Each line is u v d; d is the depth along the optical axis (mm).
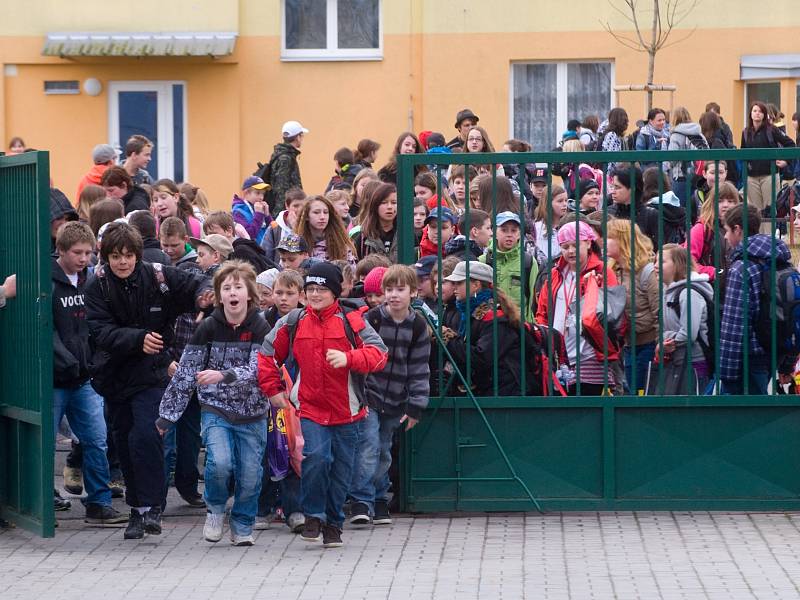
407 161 14070
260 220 23875
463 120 24281
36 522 13352
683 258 14172
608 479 13938
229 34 31531
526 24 30938
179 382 12758
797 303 13789
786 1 30031
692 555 12242
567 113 31312
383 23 31391
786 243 14938
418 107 31422
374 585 11414
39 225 12875
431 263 14531
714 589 11109
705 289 14148
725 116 30422
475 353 14031
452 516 14055
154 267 13102
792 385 14211
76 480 15633
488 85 31172
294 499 13508
